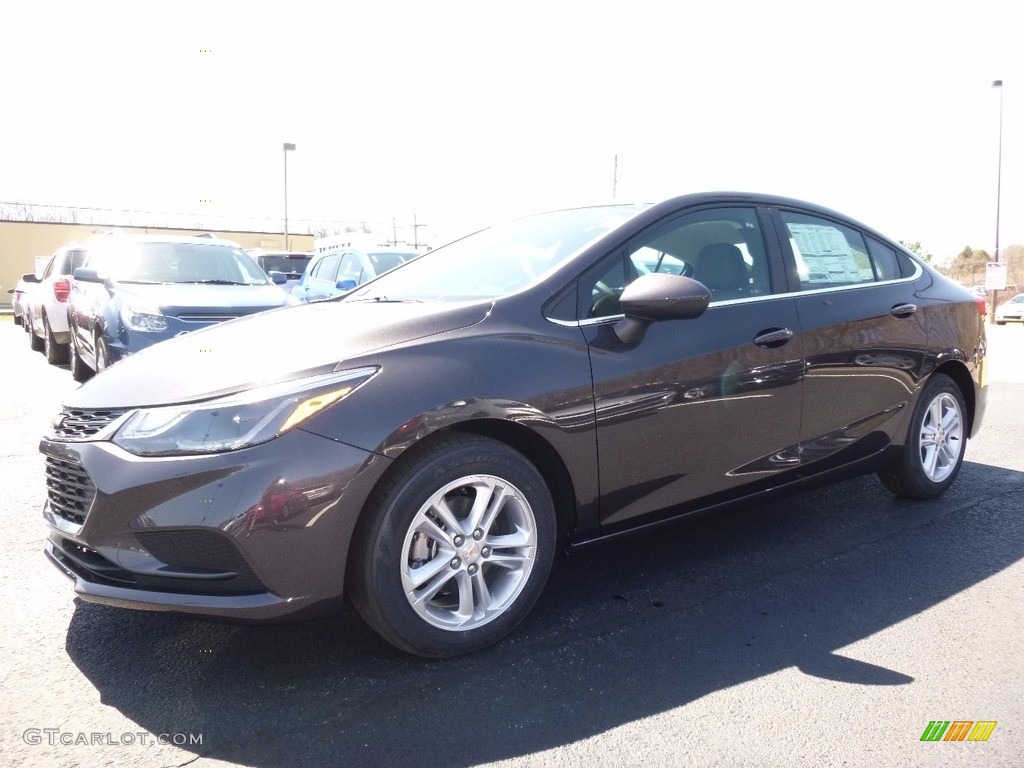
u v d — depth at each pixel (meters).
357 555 2.54
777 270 3.66
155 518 2.40
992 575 3.46
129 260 8.09
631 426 3.00
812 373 3.59
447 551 2.67
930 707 2.46
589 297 3.08
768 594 3.27
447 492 2.65
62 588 3.32
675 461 3.16
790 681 2.60
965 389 4.58
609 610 3.12
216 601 2.40
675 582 3.39
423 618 2.62
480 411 2.65
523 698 2.50
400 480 2.54
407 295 3.59
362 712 2.42
